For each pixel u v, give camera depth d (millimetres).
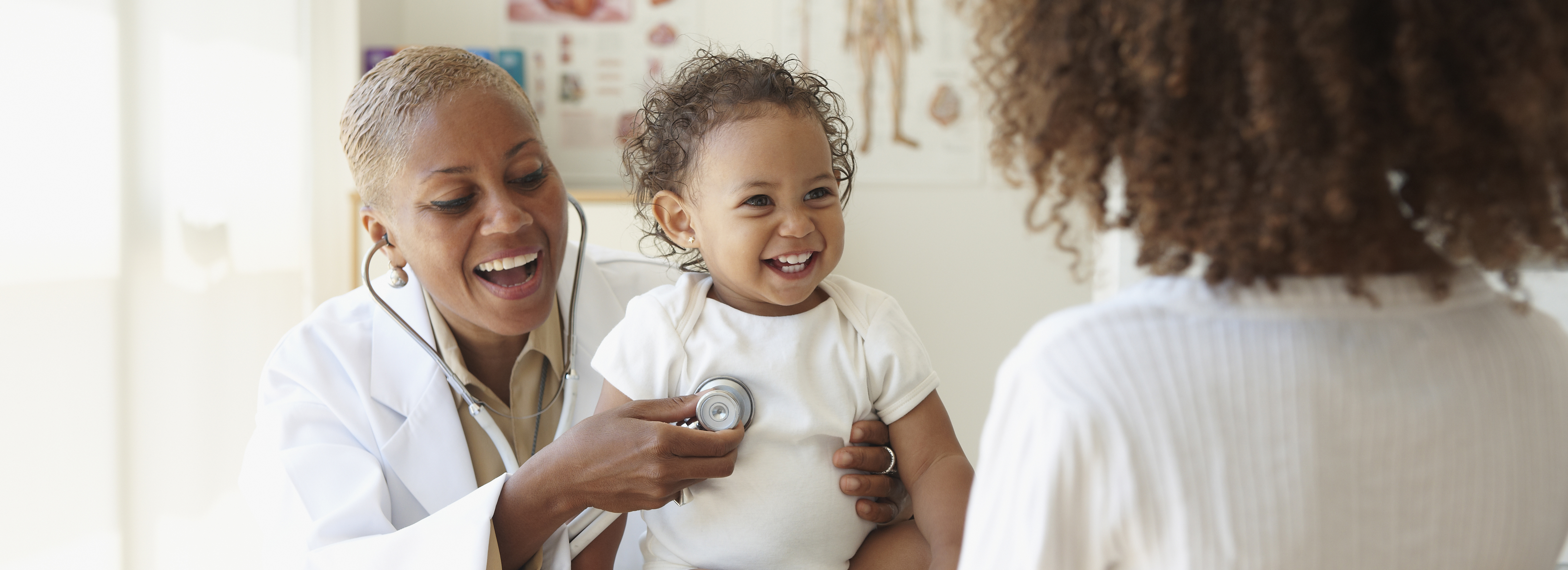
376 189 1006
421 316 1108
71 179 1681
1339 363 498
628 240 2619
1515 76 457
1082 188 561
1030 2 570
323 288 2561
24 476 1563
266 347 2277
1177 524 501
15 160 1553
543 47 3121
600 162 3143
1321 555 495
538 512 899
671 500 907
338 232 2588
